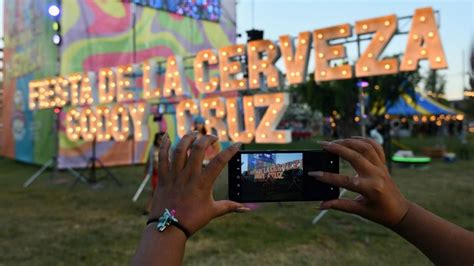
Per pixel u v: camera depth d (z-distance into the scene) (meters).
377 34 5.00
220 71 6.75
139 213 6.40
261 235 5.06
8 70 17.02
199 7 14.48
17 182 9.77
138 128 7.94
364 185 0.79
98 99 9.06
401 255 4.30
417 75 16.66
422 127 29.05
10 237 5.11
